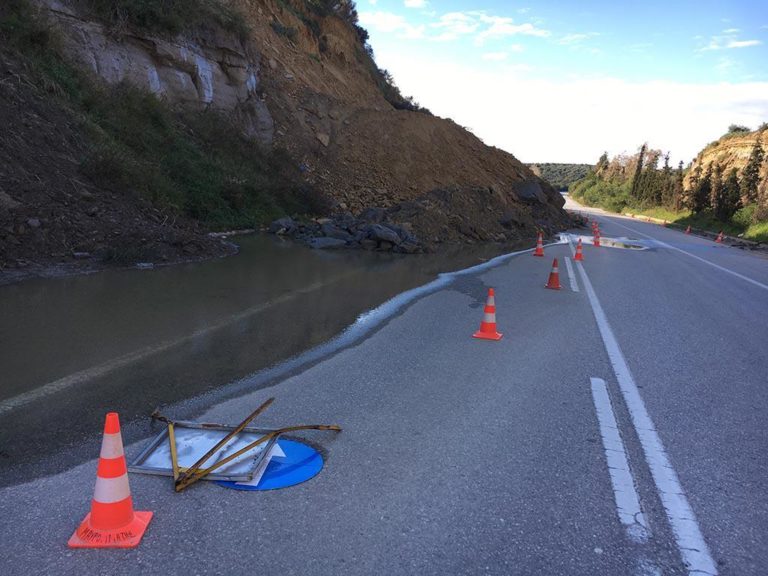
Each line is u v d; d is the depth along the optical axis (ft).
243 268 34.91
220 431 13.17
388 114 88.12
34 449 12.17
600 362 20.44
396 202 73.10
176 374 17.04
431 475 11.78
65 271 27.96
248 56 70.64
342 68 105.40
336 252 47.24
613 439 13.88
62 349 18.30
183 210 45.03
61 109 38.01
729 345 24.07
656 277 45.98
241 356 19.08
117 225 33.42
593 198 293.02
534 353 21.25
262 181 58.29
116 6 50.88
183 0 58.80
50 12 44.88
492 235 70.23
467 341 22.53
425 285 35.09
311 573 8.68
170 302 25.14
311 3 108.06
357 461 12.26
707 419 15.49
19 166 31.40
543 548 9.53
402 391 16.60
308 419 14.34
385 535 9.69
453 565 9.00
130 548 9.05
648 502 11.10
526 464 12.42
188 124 56.80
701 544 9.84
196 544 9.23
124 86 49.06
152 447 12.19
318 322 24.23
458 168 88.48
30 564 8.63
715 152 196.13
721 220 135.64
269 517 10.07
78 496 10.50
